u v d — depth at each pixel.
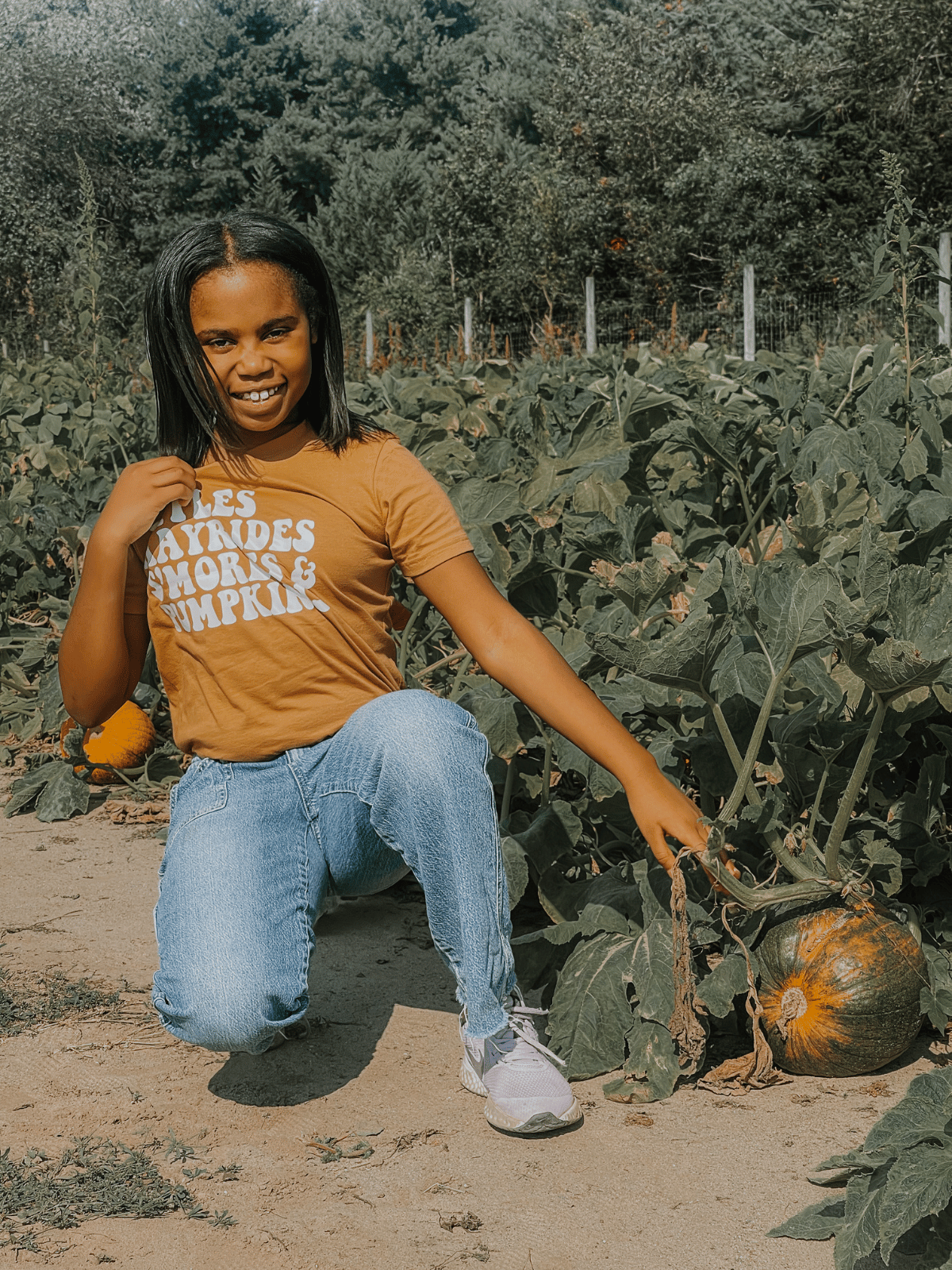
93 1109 2.22
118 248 40.75
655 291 25.72
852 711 2.70
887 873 2.40
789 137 26.84
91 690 2.20
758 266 24.09
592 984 2.33
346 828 2.18
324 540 2.12
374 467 2.13
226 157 45.59
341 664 2.17
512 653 2.11
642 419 4.85
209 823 2.12
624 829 2.80
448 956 2.14
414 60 46.72
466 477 4.53
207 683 2.18
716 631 2.09
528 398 5.20
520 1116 2.09
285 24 48.00
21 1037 2.49
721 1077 2.25
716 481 4.30
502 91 37.94
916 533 3.24
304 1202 1.93
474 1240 1.83
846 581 2.96
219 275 2.00
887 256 4.56
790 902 2.31
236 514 2.13
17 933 3.00
